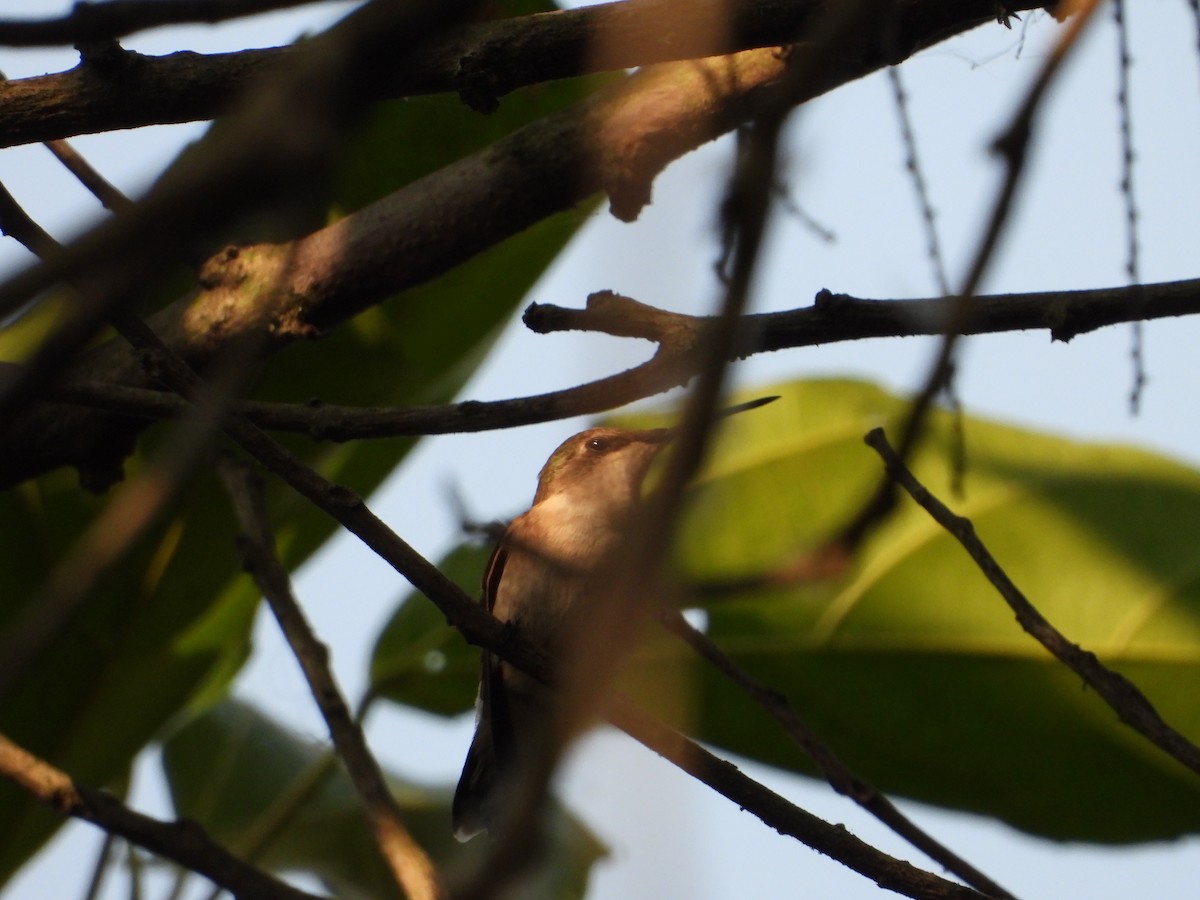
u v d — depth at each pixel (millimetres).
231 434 4418
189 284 6707
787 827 4816
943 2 4355
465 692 7590
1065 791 7281
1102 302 4289
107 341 5996
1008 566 7391
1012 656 7262
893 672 7344
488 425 4699
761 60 5355
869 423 7887
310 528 7676
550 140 5527
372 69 1816
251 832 6961
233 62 4539
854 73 4645
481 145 7082
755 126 2000
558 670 4828
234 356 2393
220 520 6871
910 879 4777
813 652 7348
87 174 5020
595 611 1835
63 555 6895
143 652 7043
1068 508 7484
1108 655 7156
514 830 1721
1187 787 7133
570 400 4656
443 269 5727
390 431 4793
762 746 7430
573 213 7422
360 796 5566
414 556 4703
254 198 1710
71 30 2633
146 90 4527
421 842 8000
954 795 7426
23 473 5875
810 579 2500
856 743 7465
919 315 4441
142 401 4824
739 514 7613
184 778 7953
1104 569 7312
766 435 7938
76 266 1617
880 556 7398
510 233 5660
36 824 6746
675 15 4137
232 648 7621
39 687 6910
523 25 4309
